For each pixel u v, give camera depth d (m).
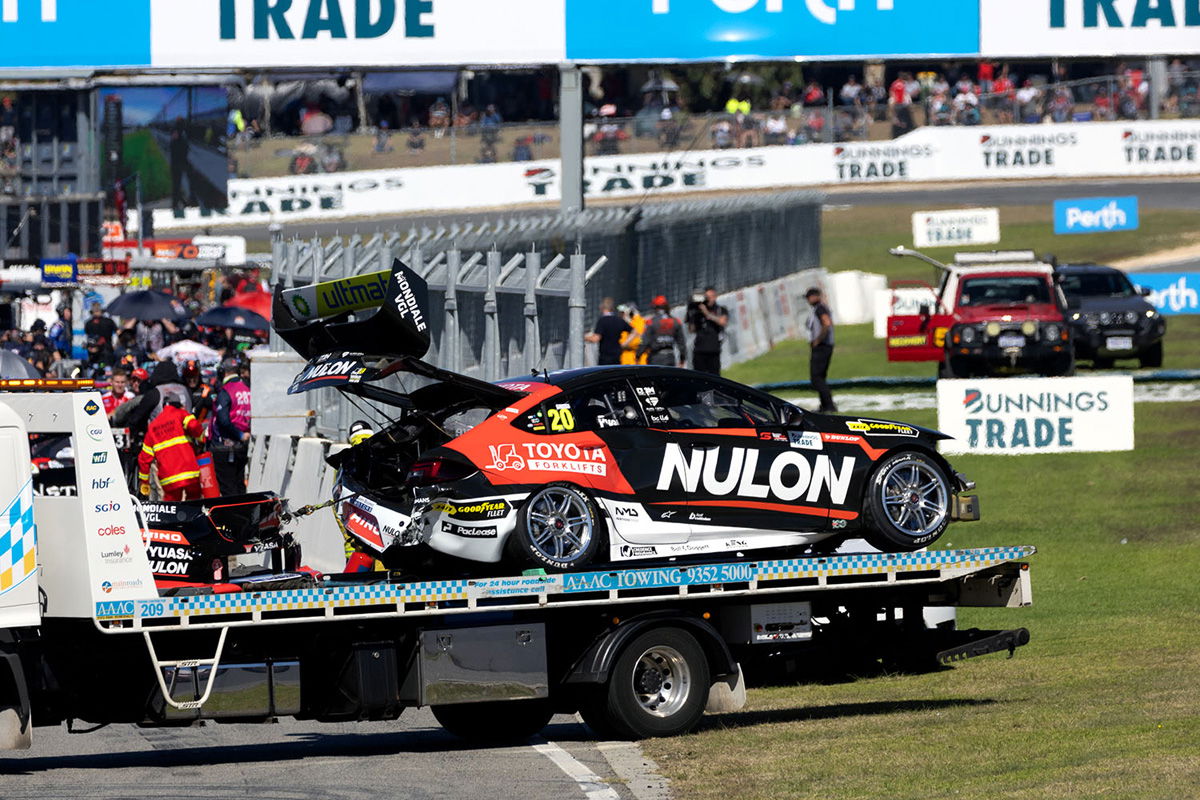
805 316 163.38
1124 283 124.38
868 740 39.44
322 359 41.88
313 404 88.06
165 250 153.00
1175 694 43.00
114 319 136.00
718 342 96.00
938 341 107.62
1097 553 69.50
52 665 37.81
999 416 89.19
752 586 41.84
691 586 41.66
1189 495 78.50
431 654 39.53
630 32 110.19
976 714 42.53
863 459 44.47
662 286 115.44
